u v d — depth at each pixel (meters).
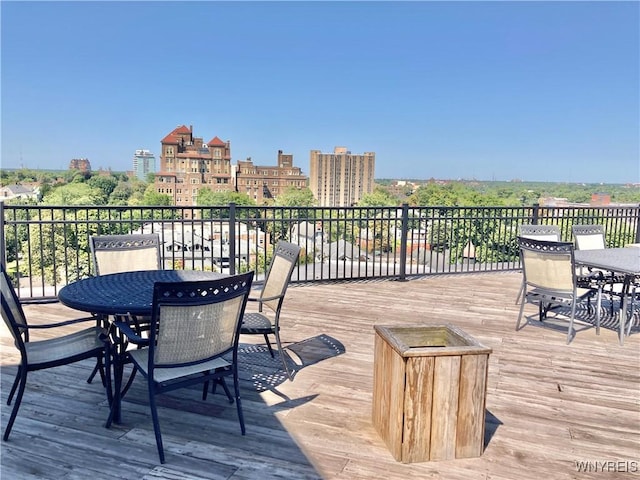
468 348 2.08
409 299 5.45
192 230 5.52
